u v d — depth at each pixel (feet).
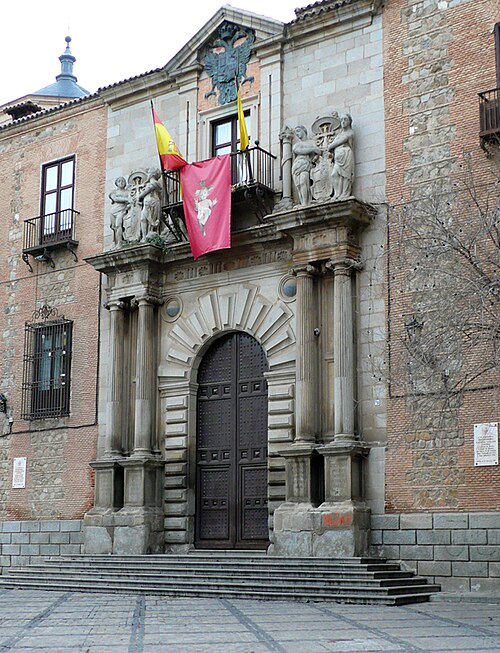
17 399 102.63
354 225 80.33
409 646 42.96
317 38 87.51
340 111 84.89
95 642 45.11
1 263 107.86
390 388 77.05
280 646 43.09
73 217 101.86
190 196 87.56
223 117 92.63
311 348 80.84
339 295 79.30
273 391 83.66
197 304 90.63
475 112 77.20
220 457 87.97
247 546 84.64
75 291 100.32
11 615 58.65
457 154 77.46
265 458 85.20
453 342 61.26
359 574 69.51
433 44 80.64
